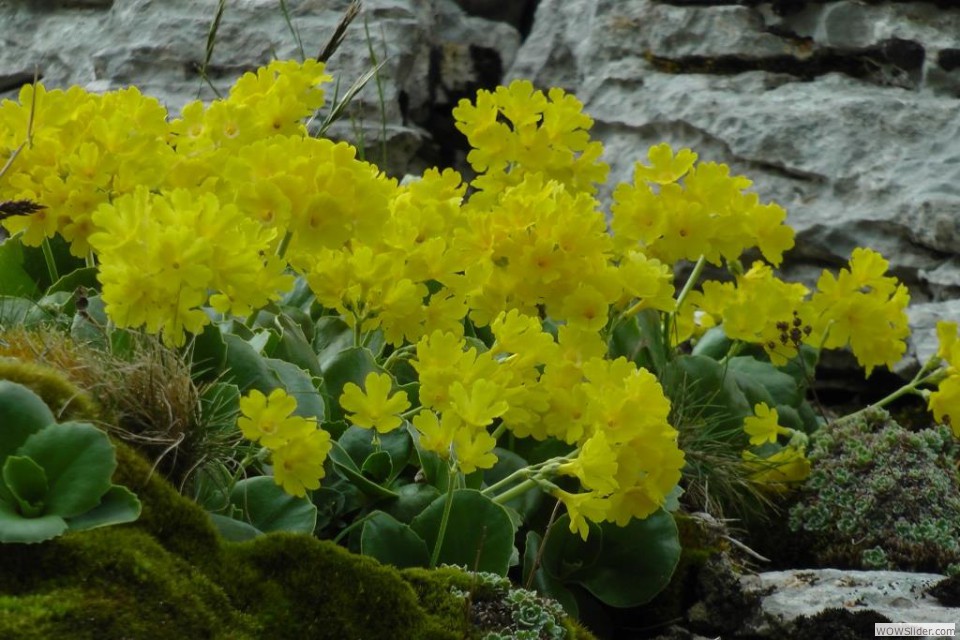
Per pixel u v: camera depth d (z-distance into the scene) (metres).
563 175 6.57
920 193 8.52
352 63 9.87
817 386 8.67
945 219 8.34
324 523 5.11
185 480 4.45
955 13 9.40
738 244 6.27
